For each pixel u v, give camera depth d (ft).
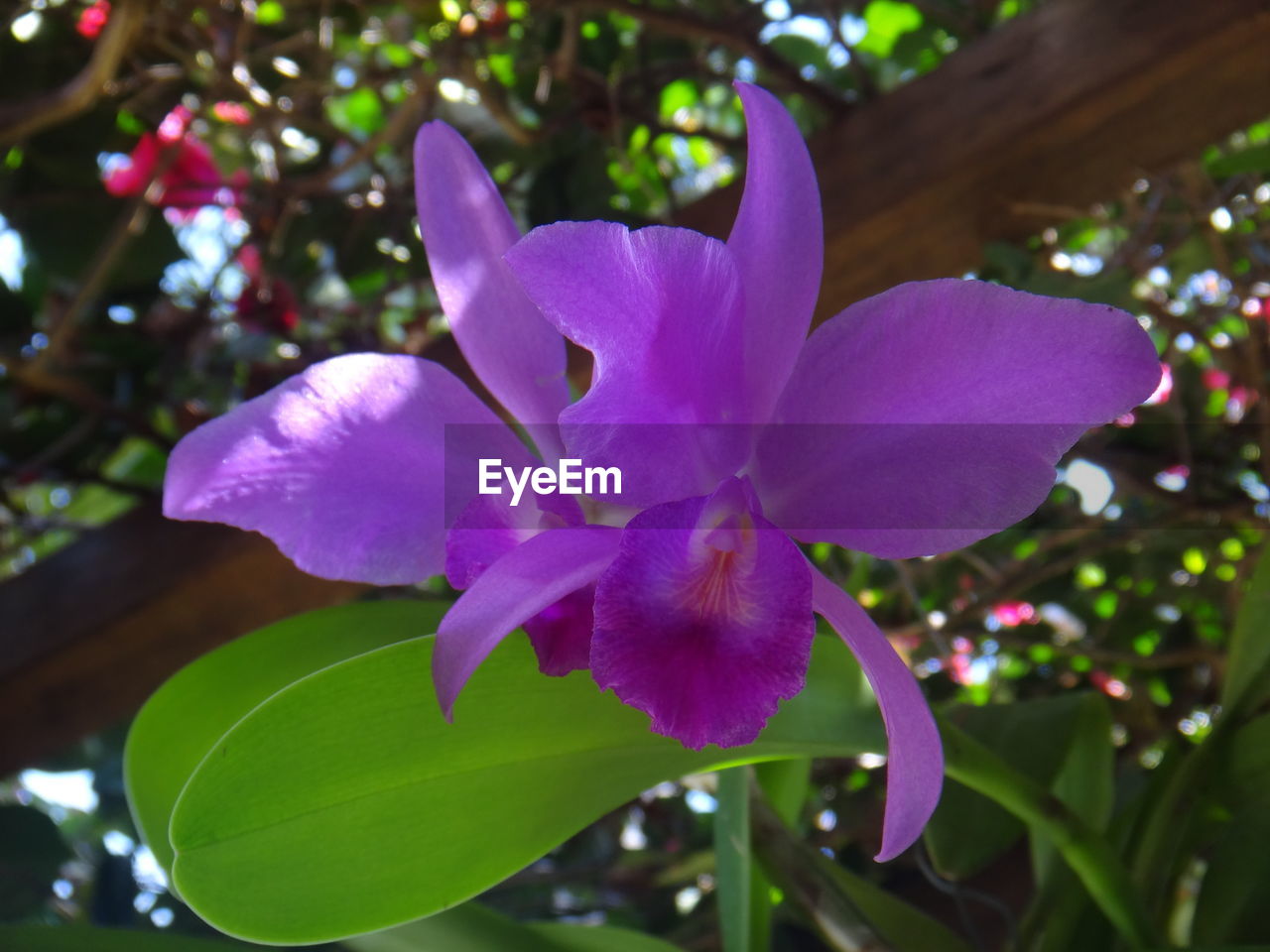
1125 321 0.57
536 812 0.73
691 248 0.56
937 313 0.59
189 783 0.65
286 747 0.68
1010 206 1.38
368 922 0.68
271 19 1.79
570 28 1.55
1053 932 0.96
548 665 0.65
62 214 1.70
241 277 1.99
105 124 1.67
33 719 1.51
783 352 0.64
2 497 1.74
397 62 1.97
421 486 0.75
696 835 1.87
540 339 0.73
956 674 1.72
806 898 0.95
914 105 1.40
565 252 0.53
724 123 2.15
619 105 1.64
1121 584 1.82
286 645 0.88
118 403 1.74
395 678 0.70
